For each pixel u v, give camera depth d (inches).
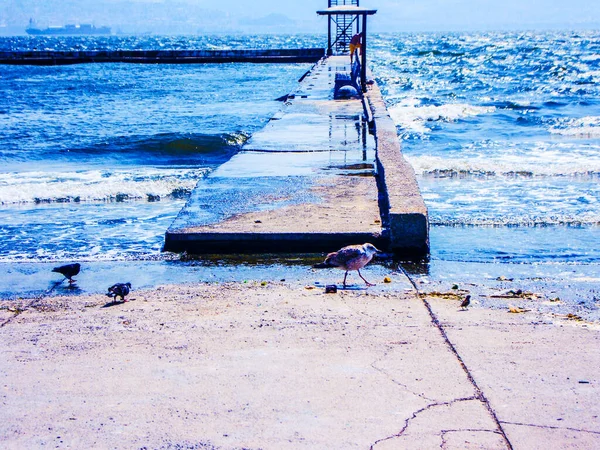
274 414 181.5
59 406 188.9
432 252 381.7
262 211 421.7
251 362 216.5
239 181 502.9
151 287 325.1
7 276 352.5
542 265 355.9
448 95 1565.0
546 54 3319.4
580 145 776.9
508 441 166.6
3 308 295.4
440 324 252.1
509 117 1095.6
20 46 7086.6
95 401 191.5
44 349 234.8
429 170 629.6
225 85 1803.6
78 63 2810.0
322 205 432.8
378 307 277.1
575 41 5187.0
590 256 372.2
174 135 877.2
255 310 275.9
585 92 1539.1
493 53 3582.7
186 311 278.2
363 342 232.8
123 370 212.8
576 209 480.4
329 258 313.1
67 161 754.8
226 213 418.3
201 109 1251.2
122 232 446.6
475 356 218.4
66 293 320.2
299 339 237.1
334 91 1058.1
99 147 825.5
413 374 205.0
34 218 489.1
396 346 228.4
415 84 1887.3
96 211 508.7
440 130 954.7
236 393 194.2
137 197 551.8
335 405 185.9
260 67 2509.8
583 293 302.8
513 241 404.2
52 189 564.1
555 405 184.4
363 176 510.9
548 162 660.7
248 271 348.8
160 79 2055.9
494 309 274.1
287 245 378.6
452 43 5565.9
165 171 658.2
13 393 197.9
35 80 2123.5
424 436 169.0
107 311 283.4
